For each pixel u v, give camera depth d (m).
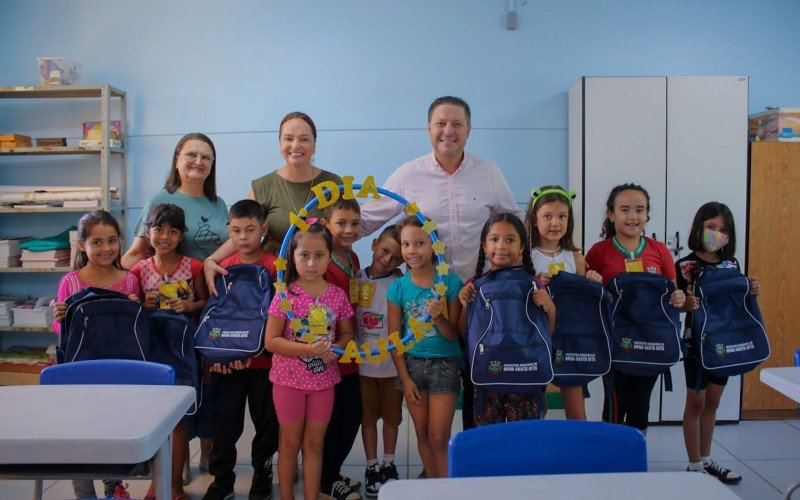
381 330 2.21
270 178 2.42
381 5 3.46
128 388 1.47
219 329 2.02
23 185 3.67
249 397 2.23
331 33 3.48
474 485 0.99
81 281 2.13
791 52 3.46
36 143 3.54
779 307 3.13
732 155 3.07
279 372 1.97
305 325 1.93
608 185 3.09
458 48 3.46
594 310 2.02
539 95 3.45
